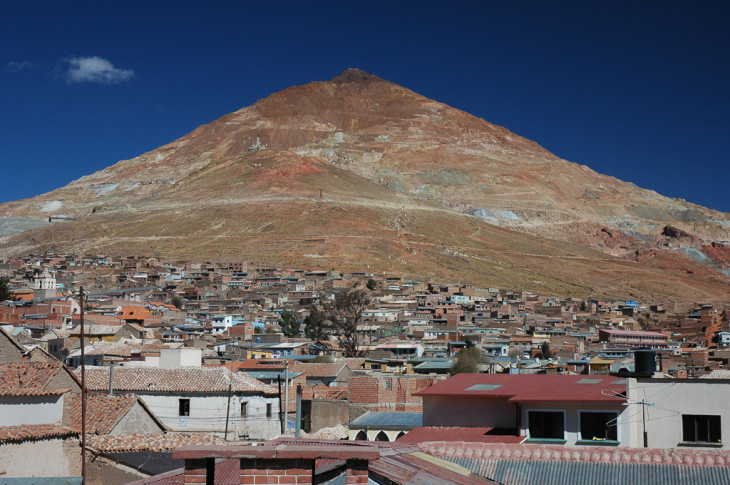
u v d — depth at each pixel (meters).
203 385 56.91
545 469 26.23
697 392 35.28
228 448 15.03
